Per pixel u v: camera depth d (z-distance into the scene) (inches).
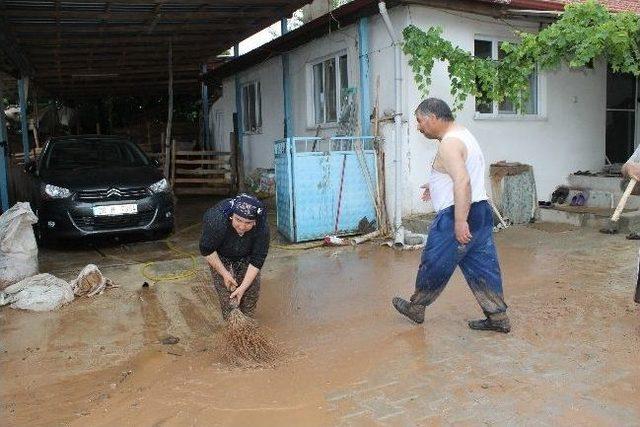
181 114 876.0
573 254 283.4
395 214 324.8
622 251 285.4
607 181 375.9
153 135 767.1
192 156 633.0
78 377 163.0
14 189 526.6
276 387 151.5
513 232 339.0
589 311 201.3
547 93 391.5
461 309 207.6
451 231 171.8
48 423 137.9
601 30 300.7
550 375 152.6
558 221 359.9
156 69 610.2
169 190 352.8
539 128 390.9
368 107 361.4
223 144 655.1
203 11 383.6
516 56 327.3
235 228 171.9
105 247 340.2
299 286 247.1
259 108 554.9
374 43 355.6
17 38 421.7
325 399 143.9
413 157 341.7
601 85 415.2
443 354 168.4
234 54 589.6
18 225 242.8
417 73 324.2
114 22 397.7
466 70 327.9
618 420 129.7
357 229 342.0
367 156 340.8
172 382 157.2
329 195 333.7
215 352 177.5
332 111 426.9
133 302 230.5
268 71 518.9
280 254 307.6
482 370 156.9
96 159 371.2
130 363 171.8
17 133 880.3
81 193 319.3
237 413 138.7
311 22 395.9
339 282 251.4
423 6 331.0
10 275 241.3
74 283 241.3
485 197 173.9
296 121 472.7
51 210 319.3
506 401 139.6
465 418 132.6
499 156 375.6
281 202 346.6
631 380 148.5
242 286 179.9
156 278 265.0
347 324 197.8
